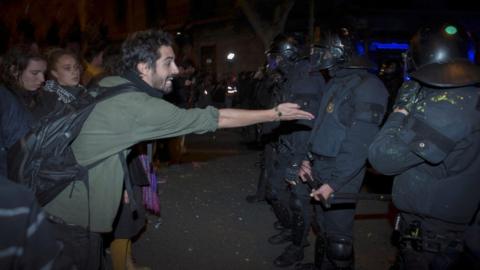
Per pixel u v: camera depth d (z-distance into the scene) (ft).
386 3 48.91
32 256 3.09
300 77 10.84
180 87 22.17
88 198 6.61
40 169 6.36
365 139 8.23
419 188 6.40
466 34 6.56
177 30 73.20
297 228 11.25
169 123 6.50
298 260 11.54
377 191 18.57
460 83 5.91
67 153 6.52
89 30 26.12
